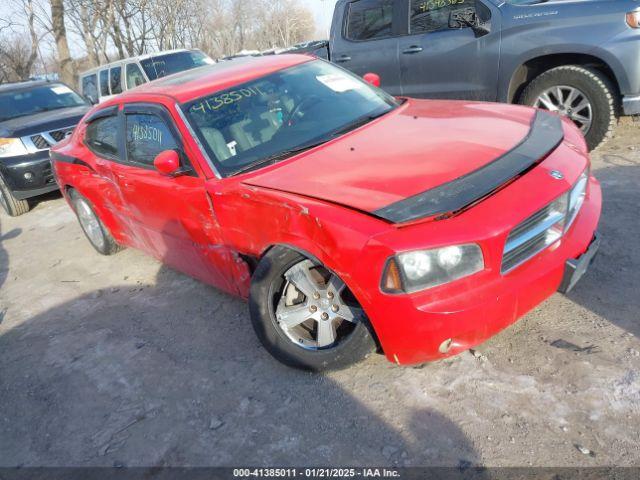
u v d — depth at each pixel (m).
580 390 2.57
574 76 5.25
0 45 26.34
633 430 2.32
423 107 3.88
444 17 5.97
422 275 2.37
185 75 4.34
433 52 6.04
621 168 5.03
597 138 5.37
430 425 2.56
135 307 4.41
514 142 2.93
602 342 2.84
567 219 2.73
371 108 3.88
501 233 2.37
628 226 3.95
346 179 2.81
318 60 4.38
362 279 2.48
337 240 2.50
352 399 2.83
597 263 3.55
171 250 4.08
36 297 5.09
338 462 2.48
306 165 3.10
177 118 3.58
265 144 3.46
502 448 2.37
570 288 2.75
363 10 6.66
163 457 2.76
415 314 2.41
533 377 2.71
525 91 5.64
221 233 3.31
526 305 2.56
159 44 22.27
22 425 3.29
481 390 2.69
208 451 2.73
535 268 2.57
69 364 3.80
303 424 2.75
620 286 3.28
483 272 2.42
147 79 10.68
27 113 9.01
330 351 2.92
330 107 3.80
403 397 2.76
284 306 3.02
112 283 5.00
